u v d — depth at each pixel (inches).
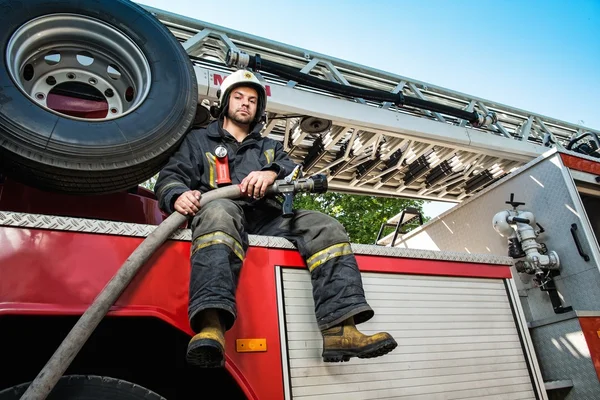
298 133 140.1
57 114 71.4
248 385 63.0
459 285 91.2
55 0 79.5
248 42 138.0
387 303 80.4
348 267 71.5
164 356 69.4
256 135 89.5
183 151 80.7
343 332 67.2
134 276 60.2
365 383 71.8
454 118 164.7
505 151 157.0
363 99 140.5
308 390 67.0
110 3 85.0
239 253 65.4
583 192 129.3
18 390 52.0
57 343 63.7
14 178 71.9
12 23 74.5
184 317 61.9
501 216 128.6
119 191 80.1
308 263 73.8
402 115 141.7
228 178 79.4
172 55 87.1
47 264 56.7
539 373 91.4
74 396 53.7
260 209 82.6
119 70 88.0
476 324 88.8
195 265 61.6
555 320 107.2
